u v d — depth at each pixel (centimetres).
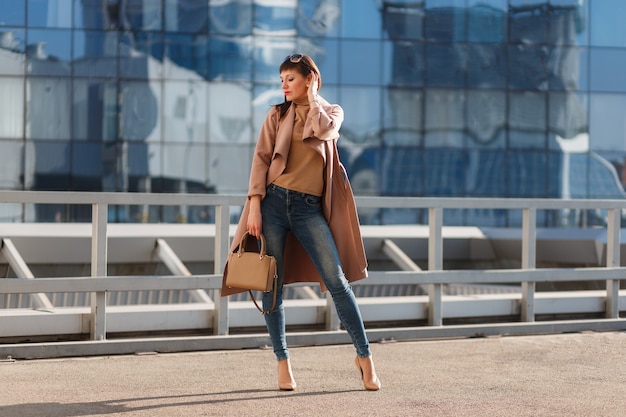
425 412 602
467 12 3281
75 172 3067
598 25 3362
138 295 1341
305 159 654
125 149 3095
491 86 3303
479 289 1543
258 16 3169
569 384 705
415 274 954
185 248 1459
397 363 798
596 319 1047
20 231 1382
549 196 3334
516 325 970
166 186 3120
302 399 640
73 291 826
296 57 654
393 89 3241
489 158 3303
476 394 663
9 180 3033
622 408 621
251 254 646
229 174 3159
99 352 820
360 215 3225
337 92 3209
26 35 3034
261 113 3173
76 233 1405
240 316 909
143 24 3105
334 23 3212
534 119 3328
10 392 659
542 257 1728
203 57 3139
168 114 3123
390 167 3241
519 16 3316
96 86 3077
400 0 3241
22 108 3036
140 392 663
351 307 666
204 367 770
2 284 802
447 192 3281
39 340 836
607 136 3375
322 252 655
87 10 3067
